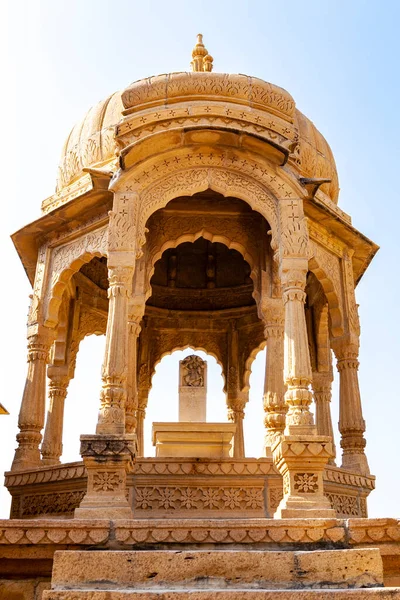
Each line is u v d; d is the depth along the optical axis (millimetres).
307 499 8477
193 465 10406
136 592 6391
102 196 11273
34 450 11305
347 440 11320
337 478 10500
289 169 10578
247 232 12711
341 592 6426
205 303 16406
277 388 11492
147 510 10172
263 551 7117
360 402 11516
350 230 12195
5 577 7434
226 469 10406
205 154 10555
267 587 6840
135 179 10273
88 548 7402
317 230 11945
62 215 11844
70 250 12039
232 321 16281
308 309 14352
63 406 13625
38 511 10938
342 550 7098
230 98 10930
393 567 7578
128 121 10492
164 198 10406
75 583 6816
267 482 10406
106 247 11211
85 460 8508
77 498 10258
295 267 9820
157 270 16438
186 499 10266
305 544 7566
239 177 10531
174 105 10805
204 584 6863
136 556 6957
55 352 13789
